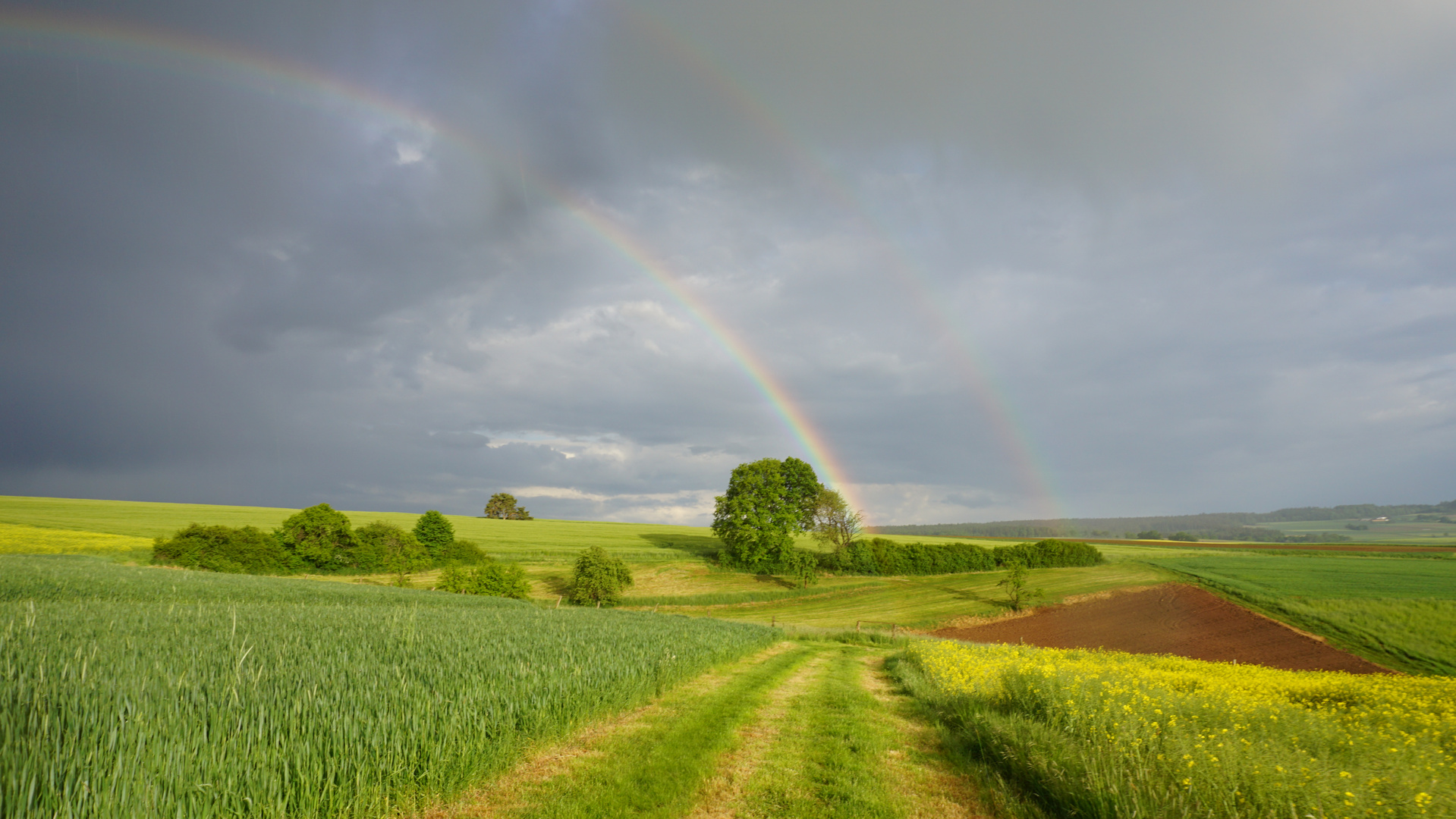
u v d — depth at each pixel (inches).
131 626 583.5
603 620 1051.3
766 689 615.5
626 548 3324.3
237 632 573.9
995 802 306.3
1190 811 240.4
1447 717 437.1
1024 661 719.1
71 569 1349.7
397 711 306.0
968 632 1760.6
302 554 2230.6
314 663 402.6
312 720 269.4
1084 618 1907.0
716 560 3011.8
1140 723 345.4
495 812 269.3
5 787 187.0
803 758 368.5
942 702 535.8
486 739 329.1
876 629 1770.4
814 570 2677.2
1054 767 301.7
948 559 3110.2
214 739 238.2
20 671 310.8
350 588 1581.0
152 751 219.0
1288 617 1715.1
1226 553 3634.4
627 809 274.8
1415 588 2046.0
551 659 503.5
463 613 989.8
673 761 346.0
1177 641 1568.7
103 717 241.0
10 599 945.5
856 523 3053.6
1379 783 254.1
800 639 1304.1
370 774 262.7
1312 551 3661.4
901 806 294.5
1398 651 1393.9
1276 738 341.4
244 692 301.0
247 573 2079.2
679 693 563.5
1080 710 382.6
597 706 448.8
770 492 2751.0
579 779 314.5
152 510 3720.5
